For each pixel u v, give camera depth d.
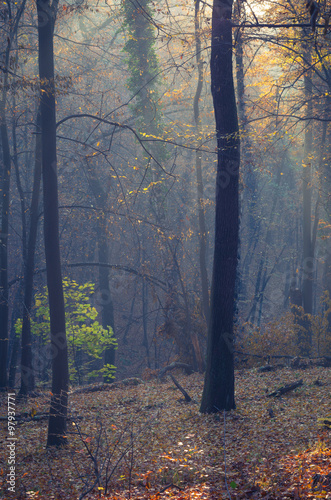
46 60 9.72
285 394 11.88
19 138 25.28
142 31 18.84
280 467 6.21
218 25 10.61
